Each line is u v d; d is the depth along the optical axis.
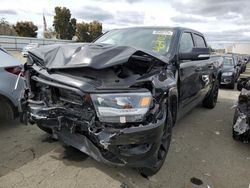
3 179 2.84
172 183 2.96
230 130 4.92
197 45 4.92
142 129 2.48
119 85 2.54
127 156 2.53
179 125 5.06
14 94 4.07
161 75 3.02
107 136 2.44
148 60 2.88
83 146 2.77
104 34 4.78
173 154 3.71
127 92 2.48
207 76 5.41
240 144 4.25
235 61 12.10
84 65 2.52
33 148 3.58
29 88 3.13
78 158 3.34
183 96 4.08
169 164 3.41
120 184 2.86
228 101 7.79
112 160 2.63
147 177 3.03
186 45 4.35
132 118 2.48
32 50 3.18
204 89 5.40
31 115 2.96
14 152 3.45
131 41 4.14
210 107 6.49
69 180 2.88
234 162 3.60
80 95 2.52
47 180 2.86
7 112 4.16
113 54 2.64
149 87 2.71
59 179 2.89
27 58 3.20
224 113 6.18
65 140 2.97
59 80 2.64
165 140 3.13
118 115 2.45
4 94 3.98
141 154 2.57
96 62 2.51
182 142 4.18
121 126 2.48
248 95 4.15
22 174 2.95
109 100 2.45
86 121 2.58
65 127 2.71
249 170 3.40
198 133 4.66
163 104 2.90
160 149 3.07
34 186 2.74
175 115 3.63
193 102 4.85
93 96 2.47
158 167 3.02
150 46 3.93
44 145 3.68
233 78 10.56
